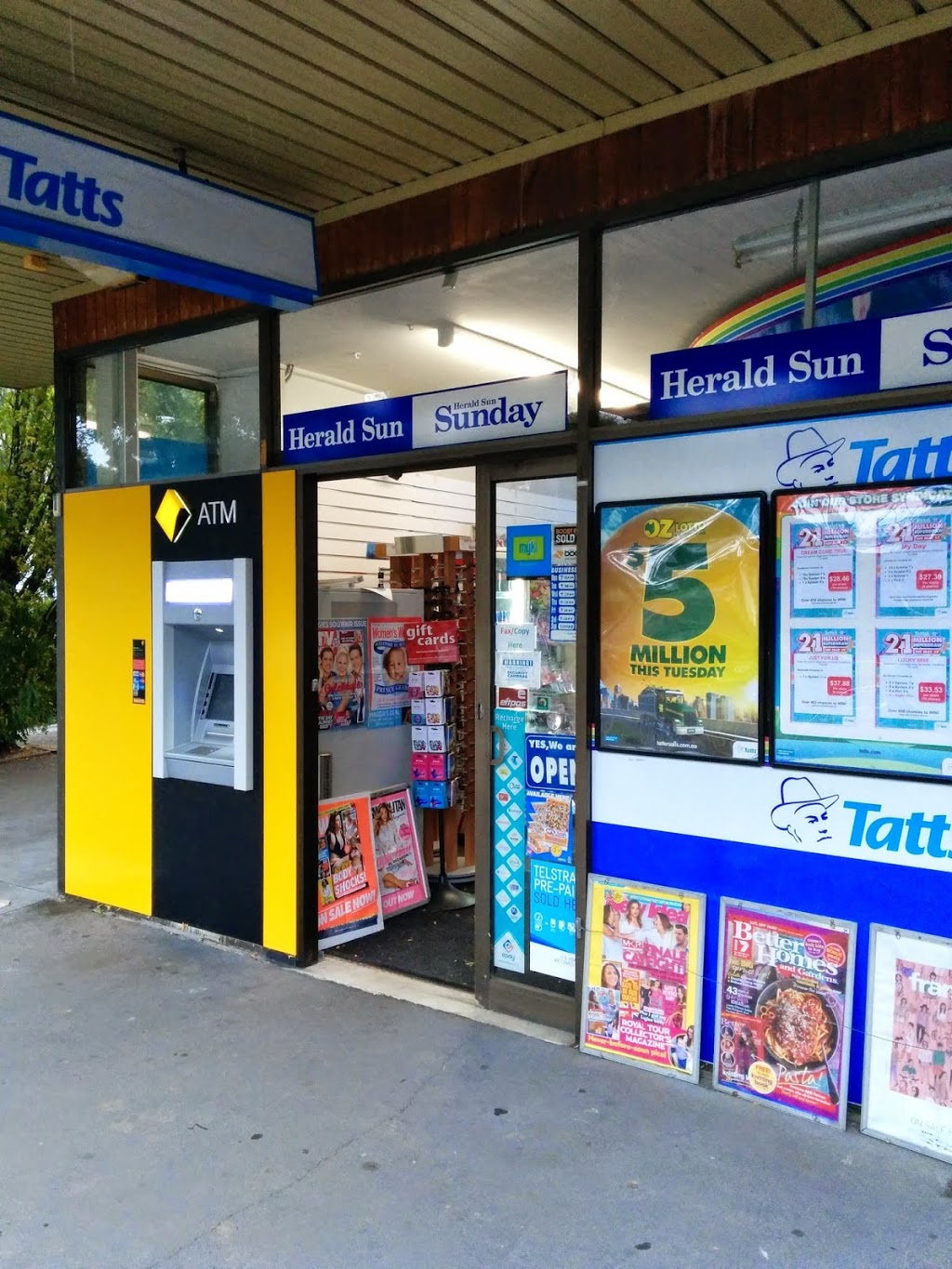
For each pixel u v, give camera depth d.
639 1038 3.42
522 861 3.88
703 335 3.39
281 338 4.56
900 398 2.90
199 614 4.77
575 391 3.62
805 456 3.10
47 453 10.90
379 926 4.91
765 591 3.17
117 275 4.59
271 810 4.53
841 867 3.07
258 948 4.61
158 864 5.04
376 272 4.16
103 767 5.28
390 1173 2.82
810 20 2.88
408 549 5.85
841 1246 2.47
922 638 2.91
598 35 2.96
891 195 3.03
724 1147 2.91
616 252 3.55
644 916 3.42
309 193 4.17
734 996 3.22
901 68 2.91
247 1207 2.68
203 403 4.85
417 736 5.41
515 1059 3.51
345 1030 3.76
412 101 3.38
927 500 2.89
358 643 5.26
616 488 3.49
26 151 3.11
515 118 3.49
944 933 2.89
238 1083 3.36
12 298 5.56
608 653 3.52
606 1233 2.54
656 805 3.43
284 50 3.09
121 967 4.45
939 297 2.98
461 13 2.85
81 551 5.34
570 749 3.74
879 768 2.99
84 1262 2.47
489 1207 2.65
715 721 3.29
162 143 3.77
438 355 4.47
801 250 3.20
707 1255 2.44
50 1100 3.27
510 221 3.76
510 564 3.90
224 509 4.68
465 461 3.97
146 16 2.92
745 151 3.21
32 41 3.06
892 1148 2.89
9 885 5.80
